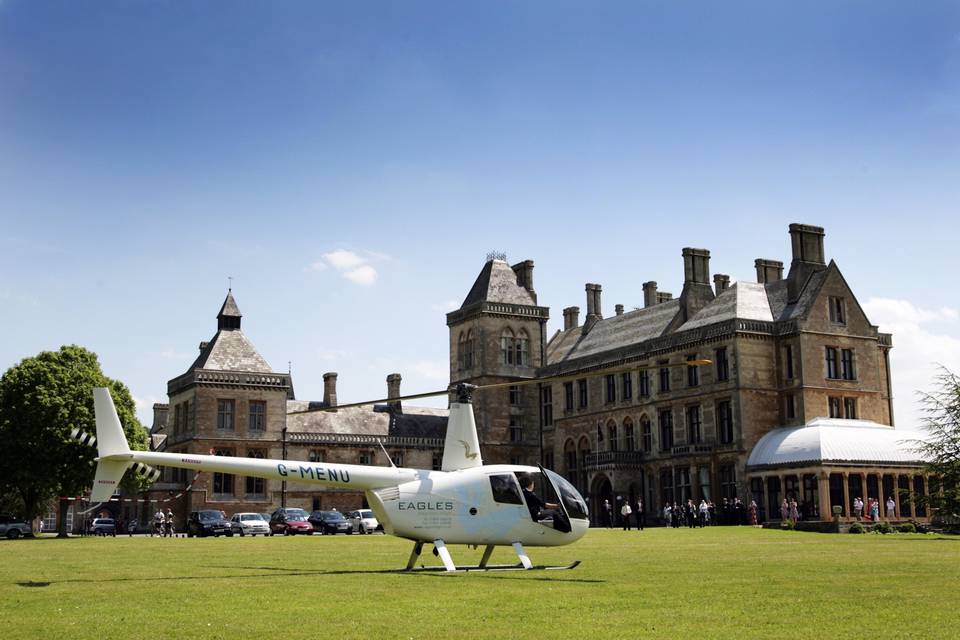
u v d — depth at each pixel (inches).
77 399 2800.2
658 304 3708.2
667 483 3287.4
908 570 1008.9
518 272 4264.3
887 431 2915.8
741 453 3014.3
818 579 902.4
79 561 1299.2
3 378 2792.8
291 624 622.8
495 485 1048.2
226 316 3863.2
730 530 2466.8
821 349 3083.2
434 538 1030.4
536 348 4114.2
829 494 2748.5
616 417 3553.2
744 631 587.8
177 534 3427.7
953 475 1908.2
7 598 778.2
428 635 577.0
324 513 2997.0
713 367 3154.5
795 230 3228.3
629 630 592.7
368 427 4042.8
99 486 1011.9
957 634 574.9
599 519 3447.3
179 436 3782.0
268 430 3725.4
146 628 611.8
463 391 1090.1
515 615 657.6
